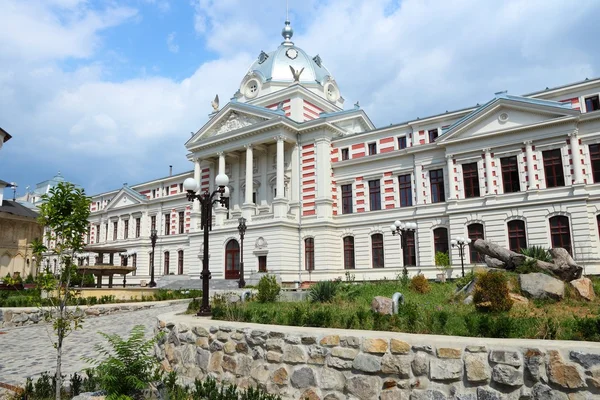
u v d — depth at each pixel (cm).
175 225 6291
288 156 4794
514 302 1502
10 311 2194
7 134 4281
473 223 3709
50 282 954
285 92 5088
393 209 4253
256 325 1091
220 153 4966
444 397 801
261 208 4844
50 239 975
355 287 2191
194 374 1173
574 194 3281
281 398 965
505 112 3634
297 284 4241
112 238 7125
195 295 3284
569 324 934
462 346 802
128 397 803
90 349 1580
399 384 845
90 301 2611
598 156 3306
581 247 3212
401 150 4219
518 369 750
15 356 1489
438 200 4031
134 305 2677
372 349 883
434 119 4134
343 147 4669
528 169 3497
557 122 3375
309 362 955
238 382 1062
